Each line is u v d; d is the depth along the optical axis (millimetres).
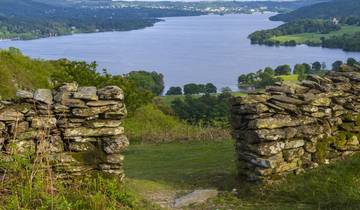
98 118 10359
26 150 9484
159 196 12086
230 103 13000
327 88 13148
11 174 8336
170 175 14742
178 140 22312
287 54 139375
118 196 9070
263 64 127750
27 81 24844
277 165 11992
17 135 9562
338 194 11070
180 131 23797
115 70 122000
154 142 22250
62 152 9969
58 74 25219
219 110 42938
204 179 13641
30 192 7621
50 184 8266
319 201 10812
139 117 29188
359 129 13250
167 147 20891
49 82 26266
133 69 126375
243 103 12297
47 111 9961
